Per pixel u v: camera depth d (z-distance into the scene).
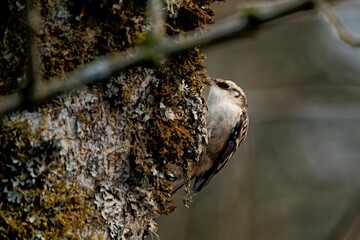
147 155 7.12
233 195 14.34
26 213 6.46
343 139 17.02
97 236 6.68
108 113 6.85
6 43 6.69
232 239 14.00
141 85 7.06
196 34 7.25
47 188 6.52
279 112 14.73
